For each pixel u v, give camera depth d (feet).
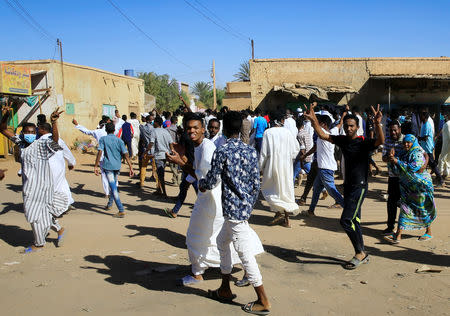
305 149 30.78
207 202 14.15
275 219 22.03
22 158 17.88
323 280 14.80
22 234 20.68
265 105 68.74
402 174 18.88
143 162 33.09
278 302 12.96
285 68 68.23
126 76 81.20
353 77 67.87
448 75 64.44
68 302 12.91
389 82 67.72
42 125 18.74
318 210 25.52
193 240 14.38
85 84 67.26
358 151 15.90
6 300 13.06
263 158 21.43
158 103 155.84
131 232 20.86
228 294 12.97
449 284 14.32
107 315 12.00
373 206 26.66
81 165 48.78
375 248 18.35
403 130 24.79
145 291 13.78
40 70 60.54
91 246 18.61
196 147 15.11
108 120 37.27
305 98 64.23
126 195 30.99
